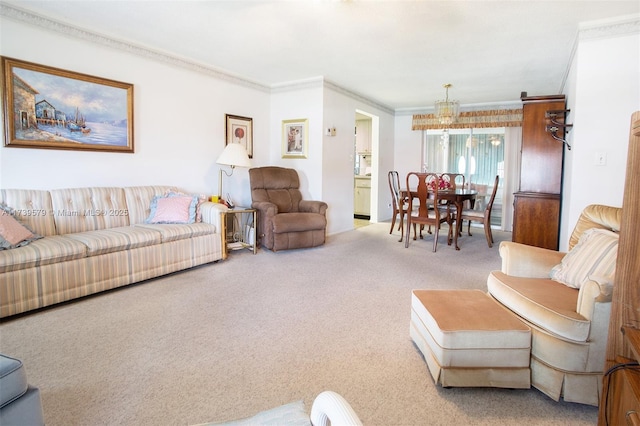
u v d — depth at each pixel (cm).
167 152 415
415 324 208
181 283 324
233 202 498
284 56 413
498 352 168
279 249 440
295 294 299
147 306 270
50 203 307
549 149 395
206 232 376
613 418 124
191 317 250
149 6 290
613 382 124
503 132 682
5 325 234
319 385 174
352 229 618
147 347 208
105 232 311
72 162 336
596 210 223
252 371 185
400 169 756
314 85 513
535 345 169
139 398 162
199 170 453
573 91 342
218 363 192
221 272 360
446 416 154
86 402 159
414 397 166
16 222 269
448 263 404
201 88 447
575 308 167
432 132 746
